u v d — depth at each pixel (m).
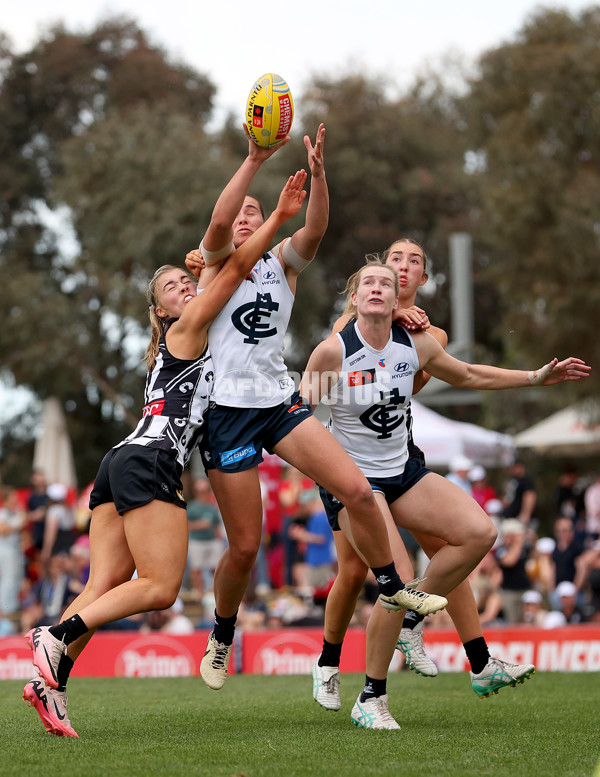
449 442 48.06
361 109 115.81
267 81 16.23
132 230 85.75
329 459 16.11
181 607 38.59
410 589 16.22
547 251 71.81
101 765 12.99
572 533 45.31
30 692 15.12
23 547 50.38
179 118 93.06
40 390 99.25
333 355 17.16
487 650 18.61
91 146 91.88
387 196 111.50
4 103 110.56
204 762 13.27
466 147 83.38
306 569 41.91
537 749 14.50
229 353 16.48
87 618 14.92
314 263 96.50
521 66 75.31
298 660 32.00
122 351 99.94
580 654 31.20
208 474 16.97
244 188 16.30
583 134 73.44
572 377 18.62
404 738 15.54
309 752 14.13
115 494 15.57
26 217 112.38
